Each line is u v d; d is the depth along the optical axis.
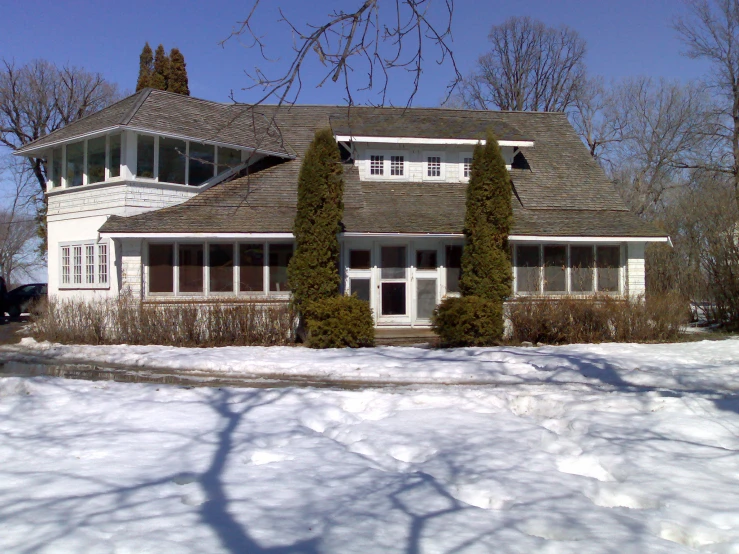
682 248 25.56
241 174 21.03
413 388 11.14
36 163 39.72
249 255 18.38
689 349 15.36
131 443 7.03
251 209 18.91
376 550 4.35
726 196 23.67
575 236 18.72
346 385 11.59
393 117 23.12
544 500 5.33
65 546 4.38
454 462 6.38
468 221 17.62
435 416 8.32
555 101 42.69
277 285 18.47
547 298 17.97
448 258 19.59
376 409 8.88
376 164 21.61
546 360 13.51
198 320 16.88
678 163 37.91
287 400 9.30
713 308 21.33
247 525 4.75
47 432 7.52
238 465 6.28
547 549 4.38
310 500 5.30
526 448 6.89
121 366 13.93
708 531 4.74
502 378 12.08
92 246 19.33
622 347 15.68
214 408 8.80
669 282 24.39
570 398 9.45
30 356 15.36
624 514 5.04
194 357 14.23
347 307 16.09
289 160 21.72
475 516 4.97
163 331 16.91
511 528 4.74
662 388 11.18
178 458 6.49
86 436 7.31
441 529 4.71
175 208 18.72
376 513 5.02
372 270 19.36
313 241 16.77
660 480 5.85
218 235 17.48
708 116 36.50
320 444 7.08
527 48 41.53
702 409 8.74
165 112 19.81
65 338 17.36
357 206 19.53
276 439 7.28
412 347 16.16
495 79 42.22
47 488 5.55
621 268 19.70
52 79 39.59
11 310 26.81
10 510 5.03
